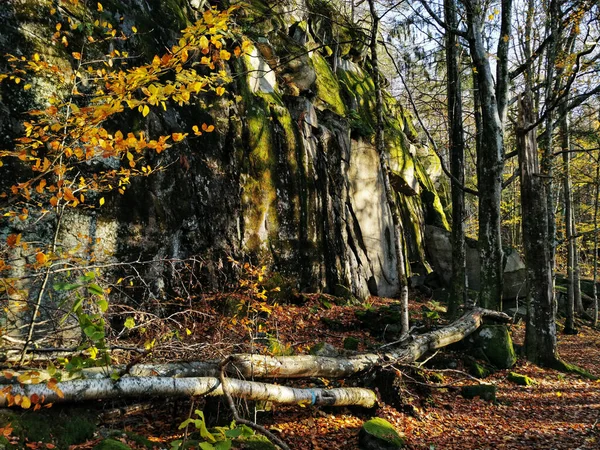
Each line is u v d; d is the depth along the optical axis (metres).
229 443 2.00
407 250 20.78
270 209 12.94
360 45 24.98
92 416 4.18
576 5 12.16
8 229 6.23
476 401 7.98
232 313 8.80
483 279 11.79
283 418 5.93
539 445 6.27
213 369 5.00
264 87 14.48
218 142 11.60
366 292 16.50
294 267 13.38
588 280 26.84
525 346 11.29
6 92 6.73
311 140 15.55
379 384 7.00
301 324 10.93
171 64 3.38
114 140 3.60
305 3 20.98
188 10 12.40
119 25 9.09
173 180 9.78
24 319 5.76
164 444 4.34
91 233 7.62
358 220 17.42
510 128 17.34
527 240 11.36
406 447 5.63
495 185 11.78
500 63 12.71
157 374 4.61
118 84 3.34
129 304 8.14
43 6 7.54
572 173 18.02
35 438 3.49
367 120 21.77
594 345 15.37
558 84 14.24
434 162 29.70
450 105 15.39
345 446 5.34
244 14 15.64
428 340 8.29
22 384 3.46
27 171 6.52
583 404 8.39
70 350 4.40
